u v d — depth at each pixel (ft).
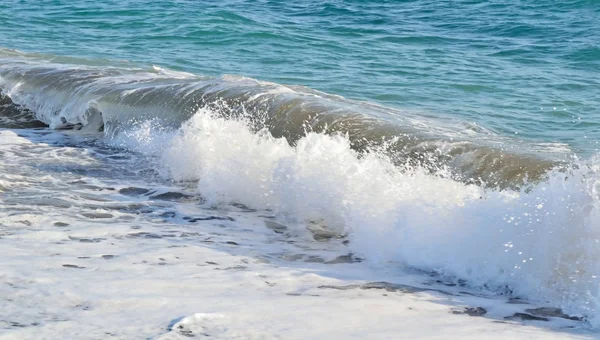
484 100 53.57
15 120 51.29
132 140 43.24
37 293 19.21
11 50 69.72
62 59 66.23
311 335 16.96
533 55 75.72
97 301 18.79
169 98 45.75
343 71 66.85
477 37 87.51
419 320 18.67
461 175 31.42
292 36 86.17
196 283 21.16
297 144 35.01
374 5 110.93
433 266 24.21
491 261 23.34
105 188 34.27
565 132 43.32
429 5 110.11
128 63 65.77
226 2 112.27
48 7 106.83
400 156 33.81
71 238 25.96
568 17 96.99
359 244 26.68
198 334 16.71
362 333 17.26
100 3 108.88
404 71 66.49
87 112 48.83
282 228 29.19
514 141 37.58
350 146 35.58
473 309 20.35
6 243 24.88
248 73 66.08
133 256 23.91
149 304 18.69
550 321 19.71
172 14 98.22
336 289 21.40
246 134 37.27
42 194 32.48
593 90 57.47
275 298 19.98
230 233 28.22
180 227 28.60
